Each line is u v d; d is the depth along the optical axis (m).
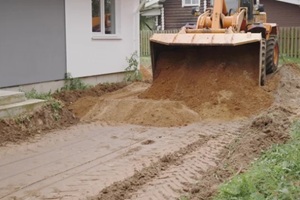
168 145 6.56
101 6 11.85
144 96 9.70
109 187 4.80
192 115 8.37
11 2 8.98
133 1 12.99
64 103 9.36
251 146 5.99
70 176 5.25
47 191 4.77
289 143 5.67
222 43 8.91
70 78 10.67
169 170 5.38
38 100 8.25
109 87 11.63
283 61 18.00
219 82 9.38
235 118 8.35
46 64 9.98
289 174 4.34
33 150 6.46
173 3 27.77
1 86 8.91
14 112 7.57
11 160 5.95
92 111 8.88
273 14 24.27
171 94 9.47
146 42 23.88
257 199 3.82
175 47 10.08
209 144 6.55
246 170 4.93
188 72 9.79
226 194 4.09
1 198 4.59
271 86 10.58
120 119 8.42
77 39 10.89
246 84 9.27
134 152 6.22
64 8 10.41
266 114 7.63
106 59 12.01
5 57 8.95
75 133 7.51
